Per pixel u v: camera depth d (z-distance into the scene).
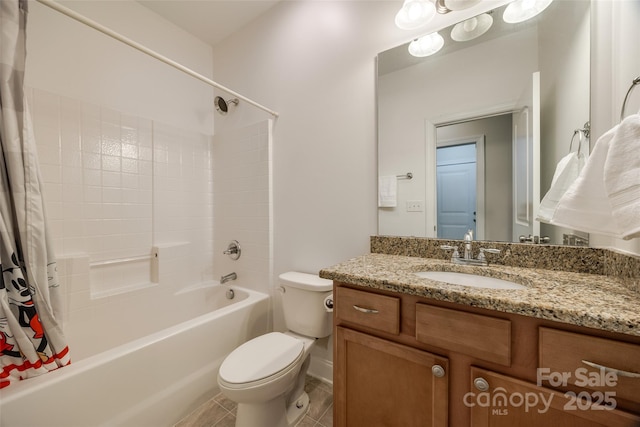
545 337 0.60
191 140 2.13
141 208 1.82
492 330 0.67
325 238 1.59
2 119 0.93
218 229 2.21
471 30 1.16
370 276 0.88
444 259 1.19
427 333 0.76
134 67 1.81
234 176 2.08
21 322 0.91
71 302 1.45
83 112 1.56
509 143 1.10
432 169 1.26
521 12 1.06
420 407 0.80
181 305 1.94
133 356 1.09
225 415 1.30
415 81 1.29
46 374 0.92
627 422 0.53
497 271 0.96
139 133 1.82
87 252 1.56
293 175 1.74
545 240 1.03
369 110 1.42
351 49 1.48
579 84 0.96
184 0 1.81
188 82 2.13
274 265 1.85
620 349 0.54
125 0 1.77
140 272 1.80
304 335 1.47
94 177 1.60
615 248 0.86
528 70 1.06
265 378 1.04
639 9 0.75
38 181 0.99
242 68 2.05
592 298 0.64
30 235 0.95
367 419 0.90
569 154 0.99
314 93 1.63
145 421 1.12
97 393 0.99
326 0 1.58
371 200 1.42
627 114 0.79
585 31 0.95
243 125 2.04
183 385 1.27
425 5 1.11
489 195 1.14
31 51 1.39
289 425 1.22
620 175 0.61
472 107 1.17
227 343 1.51
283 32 1.79
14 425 0.81
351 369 0.93
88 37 1.60
